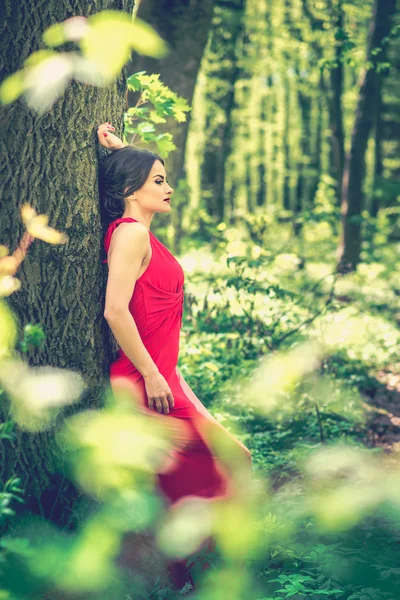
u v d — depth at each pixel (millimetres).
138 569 2727
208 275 6902
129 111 4539
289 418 4949
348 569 2678
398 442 5133
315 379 4828
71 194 2820
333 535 2877
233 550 1944
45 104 2678
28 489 2812
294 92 24438
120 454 1756
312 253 15828
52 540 1725
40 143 2756
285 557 2777
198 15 8695
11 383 2617
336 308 5871
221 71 20094
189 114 9234
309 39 17422
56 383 1769
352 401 5508
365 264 14133
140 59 8656
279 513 3045
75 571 1652
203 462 2932
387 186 19953
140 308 2846
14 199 2771
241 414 4906
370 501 1928
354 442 4828
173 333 2949
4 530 2736
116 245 2768
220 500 2916
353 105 23484
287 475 4066
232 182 25562
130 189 2906
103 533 1774
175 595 2719
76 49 2646
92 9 2719
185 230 12664
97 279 2939
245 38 20078
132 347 2752
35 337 1950
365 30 16625
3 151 2754
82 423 2805
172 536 1904
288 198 25891
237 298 5547
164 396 2801
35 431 2775
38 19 2652
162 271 2867
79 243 2857
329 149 24594
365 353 7348
